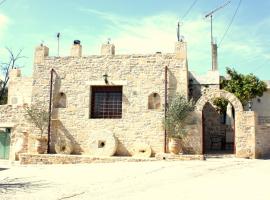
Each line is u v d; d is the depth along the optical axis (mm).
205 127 28859
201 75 29453
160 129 22797
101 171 16891
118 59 23969
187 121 22297
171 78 23094
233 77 29969
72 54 24750
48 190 12664
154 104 23391
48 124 24016
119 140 23297
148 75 23422
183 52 23172
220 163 18609
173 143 21297
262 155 22219
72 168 18750
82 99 24125
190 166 17391
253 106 32906
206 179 13789
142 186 12797
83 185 13469
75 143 23812
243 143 21719
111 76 23891
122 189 12406
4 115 25422
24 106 25109
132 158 21312
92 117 24219
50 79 24672
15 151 24672
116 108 23969
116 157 21750
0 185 14008
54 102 24500
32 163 22609
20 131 24891
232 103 22188
